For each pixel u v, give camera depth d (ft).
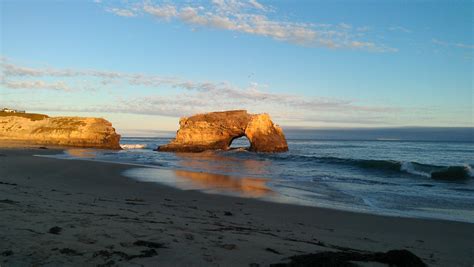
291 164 112.16
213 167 100.94
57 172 73.92
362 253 21.06
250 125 169.37
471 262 23.50
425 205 48.06
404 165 90.63
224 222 31.65
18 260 16.48
